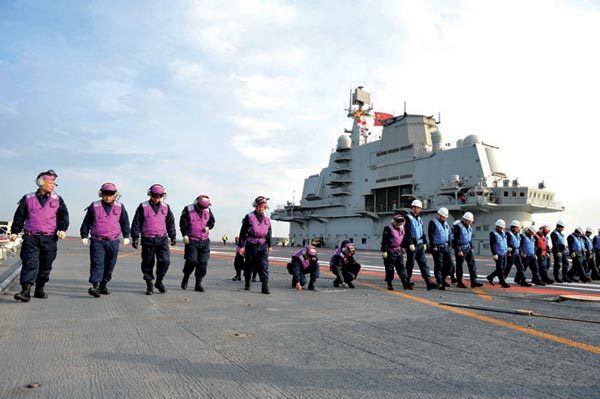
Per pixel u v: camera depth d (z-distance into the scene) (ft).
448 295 31.35
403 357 13.16
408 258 36.27
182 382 10.44
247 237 30.73
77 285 31.27
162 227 27.94
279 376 11.05
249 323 18.28
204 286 33.83
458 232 38.42
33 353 12.87
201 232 30.14
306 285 36.99
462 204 125.59
